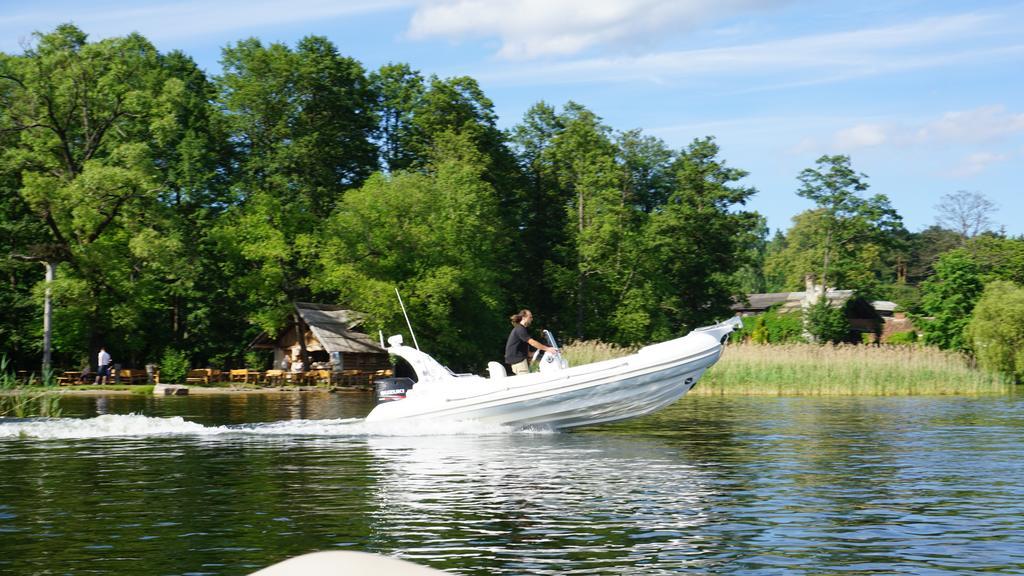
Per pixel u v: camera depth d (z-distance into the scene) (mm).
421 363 15891
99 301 43000
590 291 56938
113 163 43656
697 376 15555
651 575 5918
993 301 42969
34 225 45469
